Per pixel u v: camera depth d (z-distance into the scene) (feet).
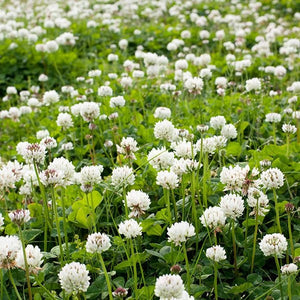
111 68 5.95
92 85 4.95
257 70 5.39
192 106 4.18
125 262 2.48
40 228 2.82
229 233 2.63
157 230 2.66
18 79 6.18
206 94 4.59
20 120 4.66
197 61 4.89
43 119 4.18
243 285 2.39
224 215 2.44
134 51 7.36
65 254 2.61
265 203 2.54
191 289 2.39
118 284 2.45
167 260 2.51
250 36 7.25
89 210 2.73
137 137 3.56
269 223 2.77
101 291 2.43
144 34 7.90
